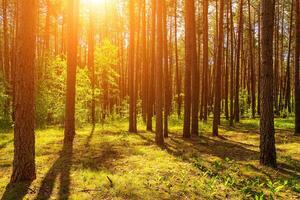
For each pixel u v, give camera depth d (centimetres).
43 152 1278
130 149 1363
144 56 2489
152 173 948
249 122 2664
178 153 1289
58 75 2589
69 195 741
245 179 896
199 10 3075
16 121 832
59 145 1463
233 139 1744
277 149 1409
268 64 1065
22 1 798
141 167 1030
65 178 877
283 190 812
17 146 837
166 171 972
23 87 817
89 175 903
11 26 3312
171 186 819
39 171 948
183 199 732
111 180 851
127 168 1016
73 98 1565
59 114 2362
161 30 1523
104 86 3234
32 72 821
